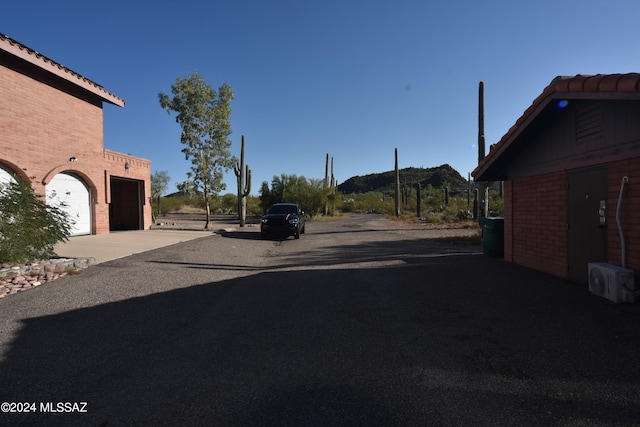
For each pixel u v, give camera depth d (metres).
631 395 3.41
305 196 40.53
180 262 11.16
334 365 4.16
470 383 3.70
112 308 6.38
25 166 14.20
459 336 4.95
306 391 3.60
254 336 5.10
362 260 11.38
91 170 18.11
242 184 27.14
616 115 6.62
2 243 8.84
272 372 4.02
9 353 4.54
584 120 7.51
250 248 15.33
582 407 3.24
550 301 6.42
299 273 9.54
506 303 6.39
